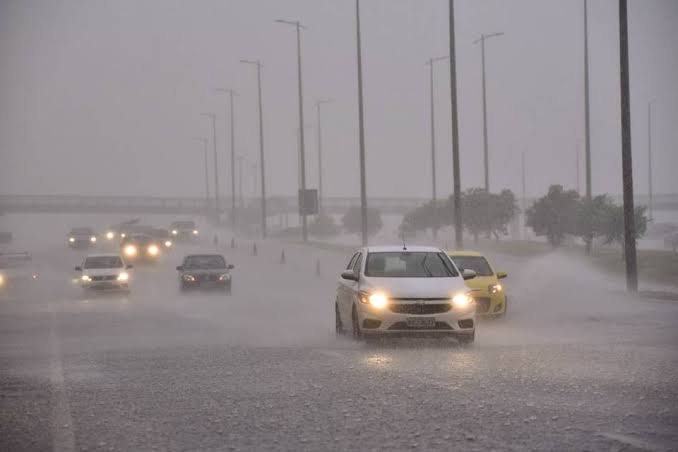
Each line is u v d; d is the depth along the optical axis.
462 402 16.91
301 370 21.67
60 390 19.66
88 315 42.97
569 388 18.28
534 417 15.42
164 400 18.11
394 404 16.89
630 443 13.47
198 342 29.41
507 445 13.45
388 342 27.36
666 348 25.33
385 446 13.62
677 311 39.22
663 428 14.49
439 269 27.94
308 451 13.45
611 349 25.11
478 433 14.29
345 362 22.92
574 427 14.60
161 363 23.95
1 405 17.89
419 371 20.94
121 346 28.62
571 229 88.06
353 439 14.12
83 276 57.59
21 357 25.92
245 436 14.56
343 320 28.92
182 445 14.06
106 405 17.73
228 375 21.30
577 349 25.17
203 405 17.41
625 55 47.09
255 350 26.36
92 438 14.77
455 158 62.38
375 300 25.88
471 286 34.41
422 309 25.75
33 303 52.12
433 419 15.44
